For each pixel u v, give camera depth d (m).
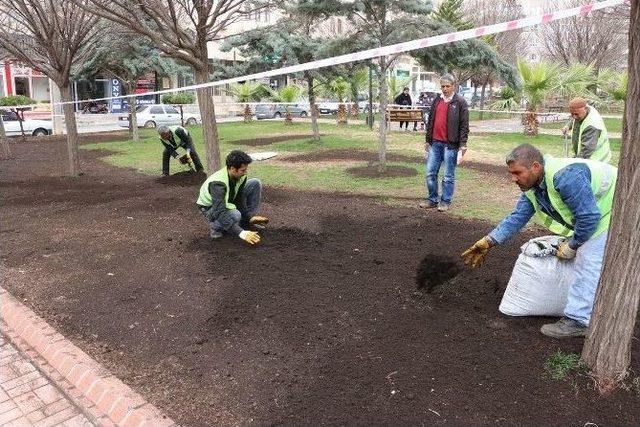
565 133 8.85
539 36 32.53
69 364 3.48
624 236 2.79
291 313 3.95
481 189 8.45
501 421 2.73
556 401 2.86
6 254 5.57
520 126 22.22
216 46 28.16
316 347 3.49
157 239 5.87
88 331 3.90
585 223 3.16
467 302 4.02
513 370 3.12
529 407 2.82
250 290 4.35
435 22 9.34
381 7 9.37
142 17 7.28
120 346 3.67
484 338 3.49
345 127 21.42
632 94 2.59
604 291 2.93
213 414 2.92
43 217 7.13
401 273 4.62
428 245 5.41
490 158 12.04
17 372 3.57
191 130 22.48
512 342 3.43
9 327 4.13
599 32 26.75
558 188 3.18
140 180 10.12
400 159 11.90
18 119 21.06
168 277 4.74
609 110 26.09
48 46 9.51
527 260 3.65
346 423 2.78
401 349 3.39
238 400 3.02
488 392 2.95
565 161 3.26
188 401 3.04
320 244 5.49
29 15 8.93
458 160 6.82
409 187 8.68
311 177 9.82
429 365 3.21
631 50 2.56
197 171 10.24
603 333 2.95
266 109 30.19
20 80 34.88
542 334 3.50
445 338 3.50
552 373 3.08
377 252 5.20
